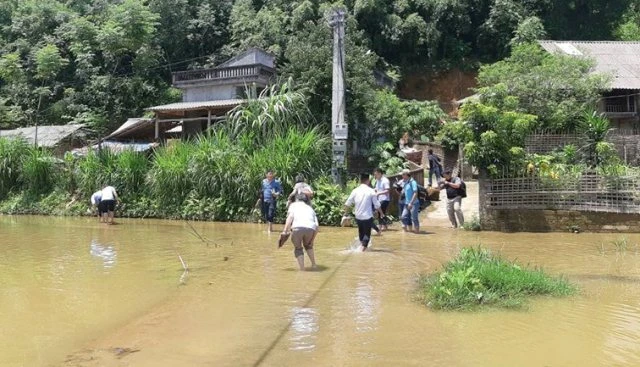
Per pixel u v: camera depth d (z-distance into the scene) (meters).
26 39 45.00
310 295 7.33
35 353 5.37
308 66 21.00
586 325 5.86
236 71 27.58
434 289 7.04
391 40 41.00
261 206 16.97
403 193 14.51
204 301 7.22
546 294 7.15
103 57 43.22
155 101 40.88
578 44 29.88
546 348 5.16
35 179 22.41
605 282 7.98
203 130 27.86
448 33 42.31
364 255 10.53
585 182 13.84
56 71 40.97
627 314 6.27
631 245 11.59
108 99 40.09
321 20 23.41
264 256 10.77
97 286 8.29
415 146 28.36
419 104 34.28
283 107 18.70
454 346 5.20
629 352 5.05
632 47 29.80
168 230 15.59
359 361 4.82
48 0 47.19
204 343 5.50
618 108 27.30
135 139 29.95
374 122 21.69
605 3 45.59
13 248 12.22
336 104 17.89
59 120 39.81
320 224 16.22
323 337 5.52
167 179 18.92
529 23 39.12
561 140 16.66
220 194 17.94
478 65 41.19
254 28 39.41
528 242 12.13
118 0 47.91
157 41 42.88
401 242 12.26
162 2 44.03
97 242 13.16
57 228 16.41
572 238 12.78
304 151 17.17
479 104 14.26
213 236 14.06
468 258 8.20
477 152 14.13
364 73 21.19
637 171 13.95
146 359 5.09
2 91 43.28
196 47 44.16
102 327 6.24
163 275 9.06
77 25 42.31
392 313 6.35
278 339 5.50
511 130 14.20
